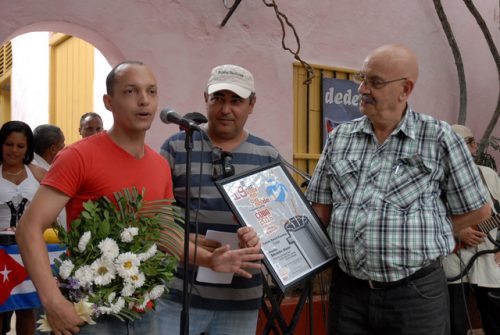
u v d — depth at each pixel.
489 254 4.74
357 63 6.04
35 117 9.06
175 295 3.15
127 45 4.78
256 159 3.29
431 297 2.96
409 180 2.94
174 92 4.96
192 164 3.21
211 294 3.14
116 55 4.88
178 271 3.15
